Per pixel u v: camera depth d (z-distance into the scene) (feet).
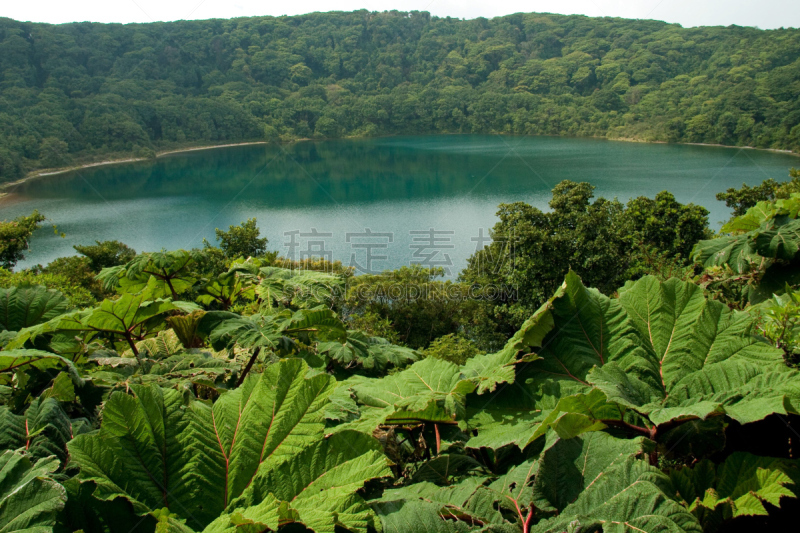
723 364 5.25
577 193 68.80
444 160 351.67
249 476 4.73
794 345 6.40
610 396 4.79
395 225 200.23
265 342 8.12
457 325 72.43
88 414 6.68
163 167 335.67
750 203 79.97
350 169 339.36
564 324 6.21
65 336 8.40
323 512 4.05
